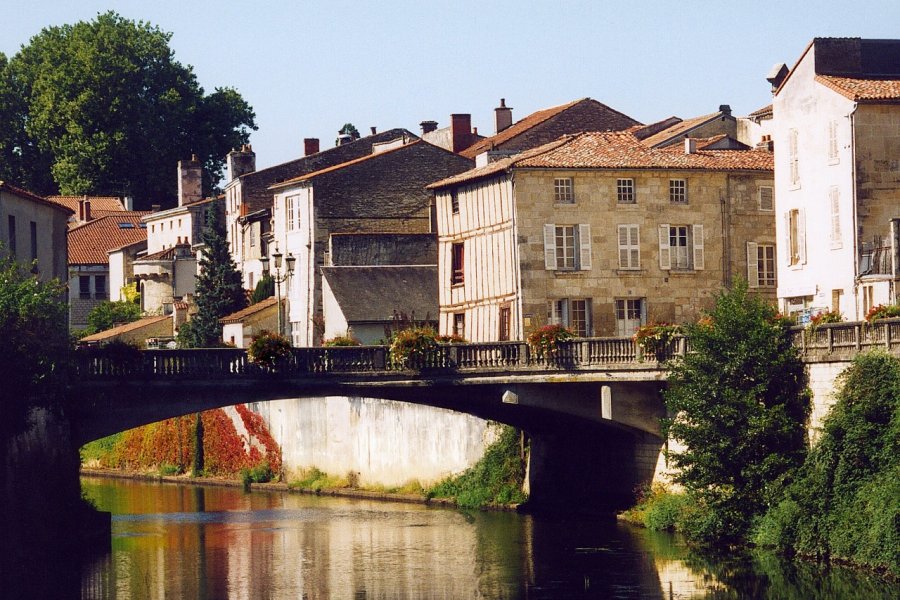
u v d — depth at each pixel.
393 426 83.44
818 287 71.50
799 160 72.75
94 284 150.75
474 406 67.44
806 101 72.12
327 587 55.72
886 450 53.97
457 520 71.31
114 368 62.53
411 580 56.47
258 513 76.94
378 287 95.31
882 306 58.28
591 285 79.25
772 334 59.94
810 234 72.06
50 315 59.62
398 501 81.12
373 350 65.38
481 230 82.88
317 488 88.00
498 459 76.62
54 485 61.84
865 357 55.28
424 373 65.56
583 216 79.31
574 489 71.81
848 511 54.19
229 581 56.88
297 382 64.31
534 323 78.50
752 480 58.59
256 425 94.88
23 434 58.59
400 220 105.25
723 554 57.56
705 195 80.94
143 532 69.62
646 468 67.25
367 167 105.00
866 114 68.56
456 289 86.00
